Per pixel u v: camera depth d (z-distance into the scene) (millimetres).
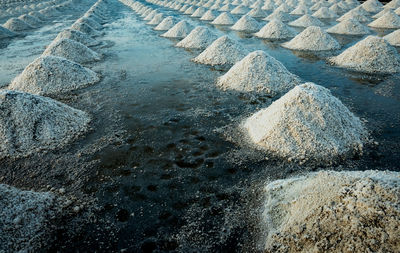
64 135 4379
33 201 2846
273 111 4312
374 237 1996
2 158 3889
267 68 6453
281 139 3926
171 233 2633
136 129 4625
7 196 2766
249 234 2576
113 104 5652
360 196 2225
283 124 4039
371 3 18781
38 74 6582
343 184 2473
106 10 25531
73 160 3824
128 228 2705
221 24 16281
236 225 2682
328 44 9750
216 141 4203
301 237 2277
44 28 16047
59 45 8992
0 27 13414
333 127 3979
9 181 3445
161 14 17547
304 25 14508
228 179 3361
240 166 3600
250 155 3814
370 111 5035
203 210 2893
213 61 8406
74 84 6668
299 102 4180
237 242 2506
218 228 2664
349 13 15328
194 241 2539
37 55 9922
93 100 5883
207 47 9469
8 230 2504
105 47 11117
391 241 1939
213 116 5020
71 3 28703
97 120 4965
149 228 2697
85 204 3014
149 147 4094
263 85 6199
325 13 17094
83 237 2617
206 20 18109
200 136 4363
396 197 2125
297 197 2693
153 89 6438
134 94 6164
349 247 2023
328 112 4082
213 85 6609
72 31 11438
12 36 13531
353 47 8062
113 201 3059
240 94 6020
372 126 4480
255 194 3078
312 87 4473
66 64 6934
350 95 5816
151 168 3619
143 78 7250
